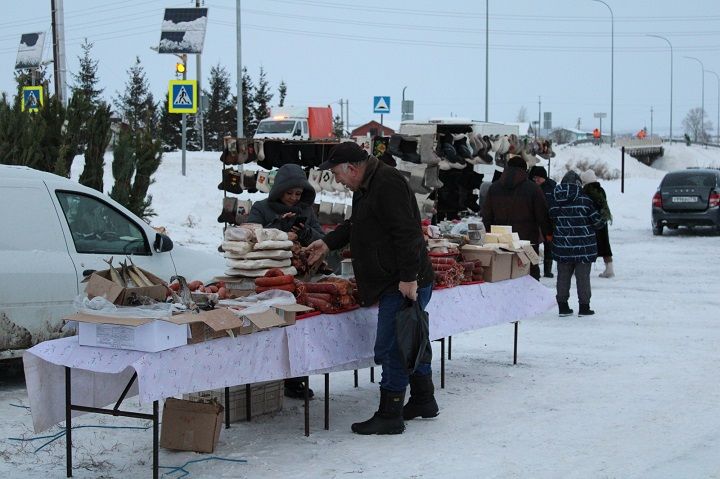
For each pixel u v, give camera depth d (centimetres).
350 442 651
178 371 536
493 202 1252
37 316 801
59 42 2066
